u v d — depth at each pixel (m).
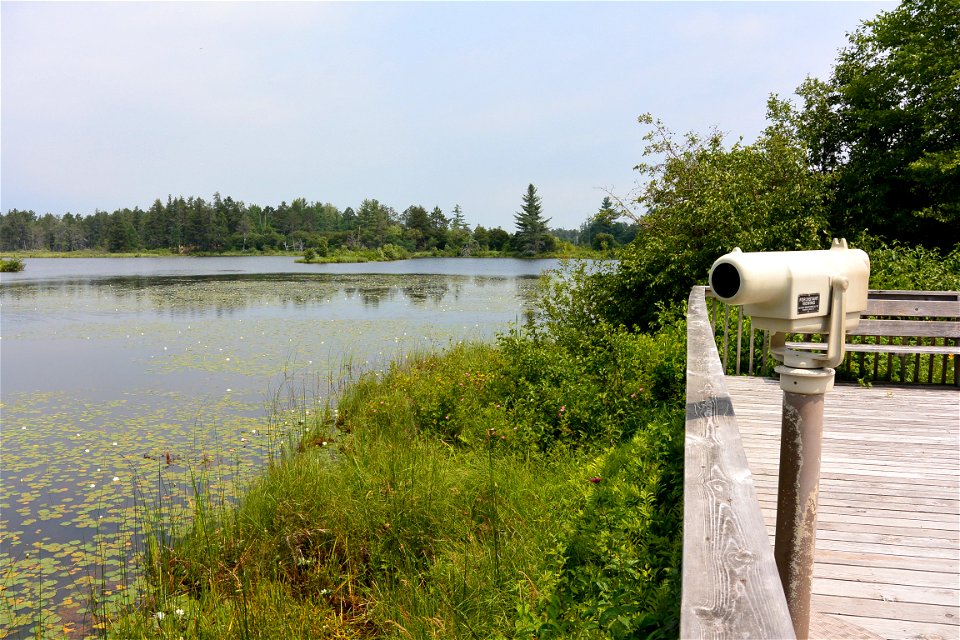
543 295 10.87
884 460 3.81
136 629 3.63
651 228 10.96
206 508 5.13
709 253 9.43
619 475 4.32
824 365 1.75
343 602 3.92
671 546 3.22
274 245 122.69
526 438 5.64
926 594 2.38
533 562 3.68
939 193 15.10
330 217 146.62
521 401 6.26
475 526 4.40
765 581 1.31
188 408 8.68
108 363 11.93
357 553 4.36
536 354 7.03
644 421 5.63
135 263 76.25
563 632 2.79
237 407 8.73
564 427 5.72
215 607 3.77
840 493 3.32
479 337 14.45
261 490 5.14
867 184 15.73
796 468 1.76
